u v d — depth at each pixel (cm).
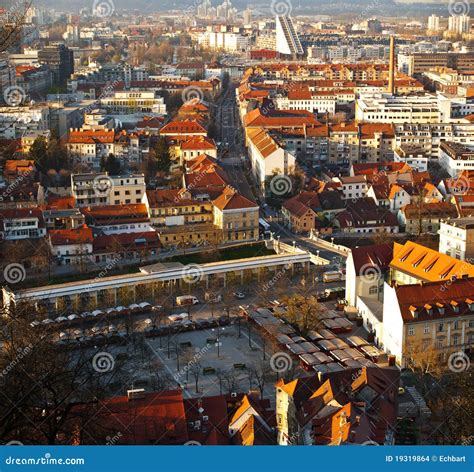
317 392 17400
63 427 12588
